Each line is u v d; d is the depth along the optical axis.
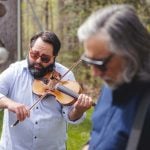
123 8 2.22
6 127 3.64
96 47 2.16
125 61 2.17
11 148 3.61
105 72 2.21
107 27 2.14
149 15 10.01
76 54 10.12
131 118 2.26
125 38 2.15
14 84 3.61
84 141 6.12
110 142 2.31
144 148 2.21
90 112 7.00
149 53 2.20
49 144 3.62
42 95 3.57
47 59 3.60
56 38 3.62
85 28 2.18
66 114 3.59
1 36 7.62
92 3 10.12
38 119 3.55
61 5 10.64
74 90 3.66
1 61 5.40
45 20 10.98
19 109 3.44
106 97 2.48
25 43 10.27
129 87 2.26
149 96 2.22
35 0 11.04
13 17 7.66
